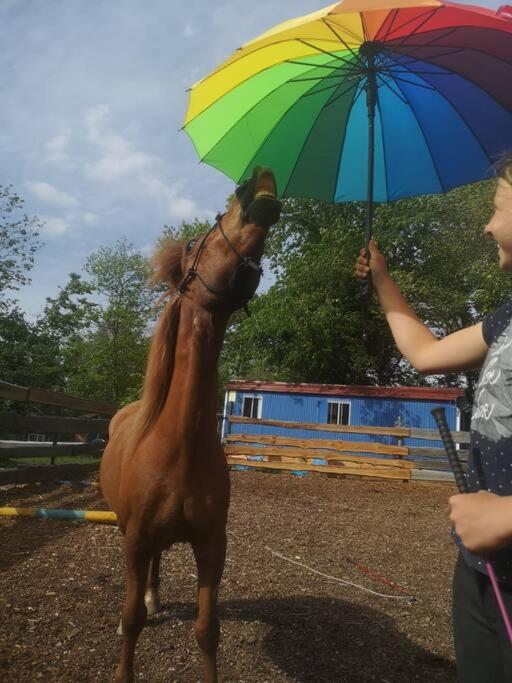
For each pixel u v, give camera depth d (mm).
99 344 28391
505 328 1562
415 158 2877
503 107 2510
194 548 2512
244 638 3324
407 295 19797
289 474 11602
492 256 18625
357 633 3545
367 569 4926
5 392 6469
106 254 35906
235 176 2967
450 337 1795
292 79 2592
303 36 2199
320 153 2947
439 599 4289
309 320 18844
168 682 2809
